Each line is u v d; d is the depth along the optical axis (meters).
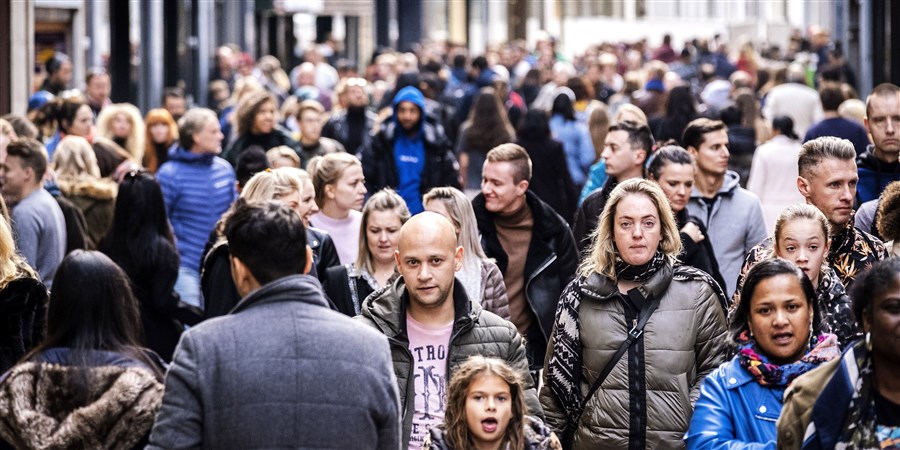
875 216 15.09
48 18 44.91
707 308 12.95
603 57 53.09
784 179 23.22
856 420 9.29
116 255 17.22
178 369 9.74
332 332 9.95
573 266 16.62
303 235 10.16
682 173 16.38
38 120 26.47
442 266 12.02
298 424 9.71
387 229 15.08
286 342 9.82
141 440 10.53
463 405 11.19
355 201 18.23
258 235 9.98
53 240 18.39
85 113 25.58
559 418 13.28
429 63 47.16
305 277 10.11
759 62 64.69
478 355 11.95
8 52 31.03
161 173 22.88
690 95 27.80
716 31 114.94
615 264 12.98
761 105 41.09
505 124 28.88
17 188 18.22
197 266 22.73
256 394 9.69
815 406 9.42
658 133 27.73
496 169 16.36
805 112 34.97
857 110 25.86
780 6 122.25
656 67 36.94
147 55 42.34
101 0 52.69
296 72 57.03
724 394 10.92
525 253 16.58
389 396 10.04
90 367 10.58
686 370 12.86
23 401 10.50
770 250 13.14
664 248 13.02
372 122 31.58
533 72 49.78
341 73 55.16
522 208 16.59
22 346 13.45
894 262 9.20
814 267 12.49
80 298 10.72
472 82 44.44
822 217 12.65
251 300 9.98
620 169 18.23
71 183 20.98
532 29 118.56
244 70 55.97
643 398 12.80
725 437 10.75
